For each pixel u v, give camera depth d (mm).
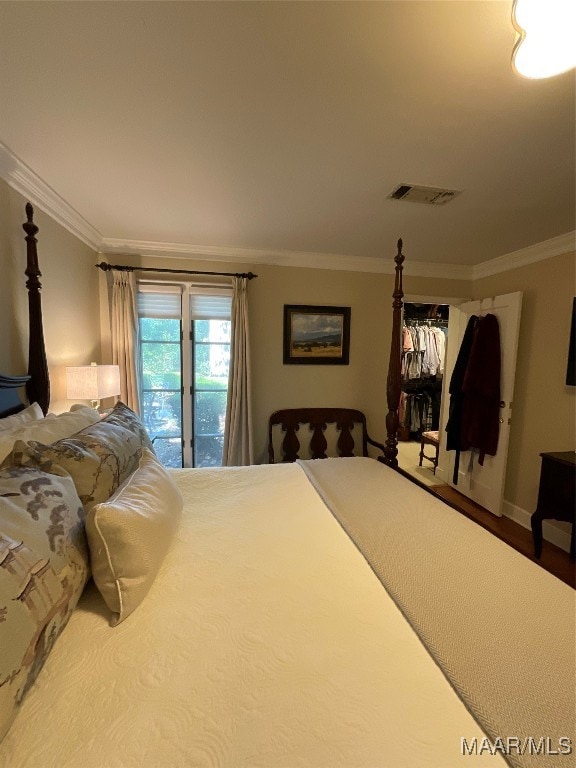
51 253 2072
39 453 971
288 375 3271
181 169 1688
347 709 650
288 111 1278
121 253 2893
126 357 2871
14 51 1022
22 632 590
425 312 5391
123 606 846
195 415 3188
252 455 3084
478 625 856
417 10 899
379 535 1269
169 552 1137
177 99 1224
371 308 3377
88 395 2111
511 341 2811
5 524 678
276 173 1713
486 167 1630
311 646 792
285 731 609
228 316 3141
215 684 693
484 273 3328
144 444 1478
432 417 5430
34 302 1675
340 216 2221
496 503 2959
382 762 565
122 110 1284
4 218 1621
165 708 644
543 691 689
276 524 1353
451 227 2367
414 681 712
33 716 617
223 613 883
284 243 2785
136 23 940
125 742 585
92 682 688
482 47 998
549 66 876
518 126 1343
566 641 813
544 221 2236
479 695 679
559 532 2512
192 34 972
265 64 1067
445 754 578
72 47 1015
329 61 1053
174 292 3006
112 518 858
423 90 1161
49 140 1469
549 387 2637
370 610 909
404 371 5078
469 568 1081
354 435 3426
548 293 2654
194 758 565
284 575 1042
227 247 2904
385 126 1354
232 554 1144
